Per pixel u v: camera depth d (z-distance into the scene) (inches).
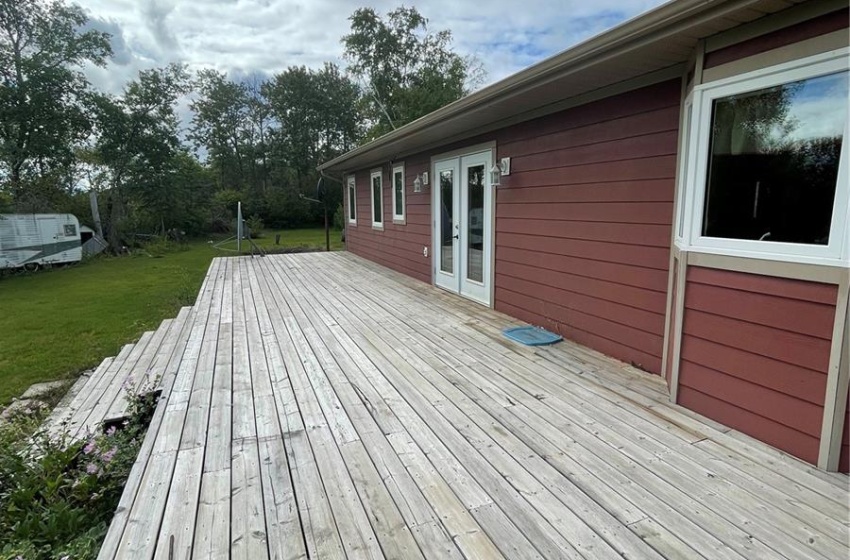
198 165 976.9
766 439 86.0
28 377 174.6
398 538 63.0
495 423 96.7
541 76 123.2
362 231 415.8
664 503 69.7
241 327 177.6
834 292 72.9
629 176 126.7
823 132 72.6
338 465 81.5
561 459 82.4
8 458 86.2
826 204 72.9
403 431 93.9
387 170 332.2
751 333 86.3
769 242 81.4
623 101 126.6
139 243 676.1
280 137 1259.2
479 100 151.1
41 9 605.9
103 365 151.4
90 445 91.2
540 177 164.1
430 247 267.4
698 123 91.4
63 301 315.9
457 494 72.6
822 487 72.9
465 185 219.8
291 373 128.0
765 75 78.7
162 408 106.0
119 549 60.9
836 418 74.9
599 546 60.9
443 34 892.6
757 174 82.4
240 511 69.1
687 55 101.5
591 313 145.3
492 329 170.7
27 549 65.5
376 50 876.0
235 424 97.8
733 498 70.5
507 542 61.9
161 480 77.2
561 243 156.1
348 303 219.1
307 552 60.6
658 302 121.0
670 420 96.5
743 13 76.4
